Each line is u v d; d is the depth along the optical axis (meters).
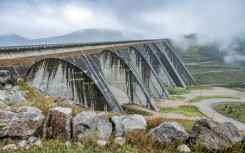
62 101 26.09
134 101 81.31
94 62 59.19
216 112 95.75
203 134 13.70
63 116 13.37
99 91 50.59
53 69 45.03
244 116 92.00
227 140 13.61
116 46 84.25
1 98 17.75
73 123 13.49
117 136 14.05
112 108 50.44
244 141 13.98
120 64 79.44
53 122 13.34
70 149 12.34
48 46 45.16
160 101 104.44
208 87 162.62
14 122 12.97
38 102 18.17
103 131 13.70
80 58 53.78
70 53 51.72
